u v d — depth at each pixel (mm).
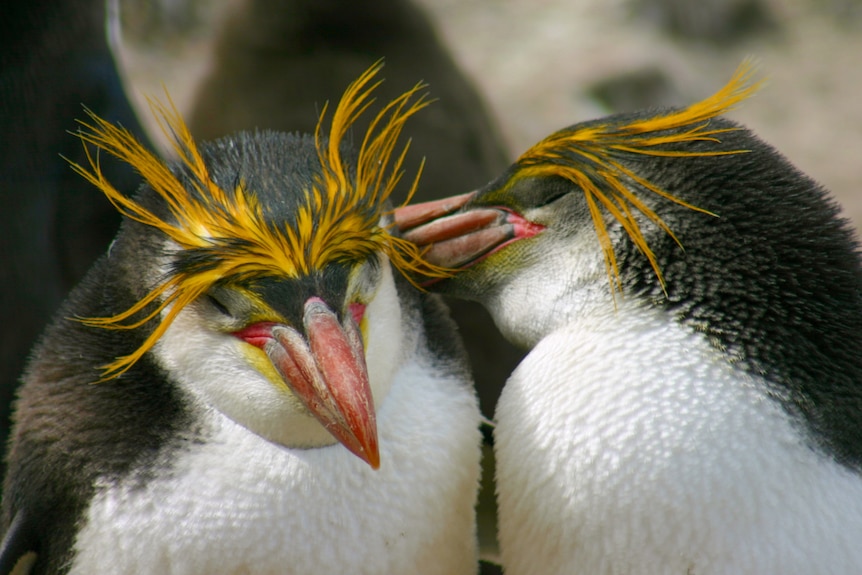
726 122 3674
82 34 3979
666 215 3643
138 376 3619
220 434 3604
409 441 3623
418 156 4281
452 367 3664
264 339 3586
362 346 3580
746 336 3621
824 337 3625
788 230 3639
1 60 3941
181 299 3590
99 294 3650
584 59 6902
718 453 3600
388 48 4578
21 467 3639
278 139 3643
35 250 3941
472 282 3705
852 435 3613
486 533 3758
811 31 7438
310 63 4477
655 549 3602
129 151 3646
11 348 3932
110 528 3602
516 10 7539
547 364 3646
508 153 4902
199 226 3600
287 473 3600
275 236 3586
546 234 3678
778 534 3592
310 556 3600
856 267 3646
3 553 3609
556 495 3623
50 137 3957
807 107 6781
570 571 3623
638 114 3684
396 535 3613
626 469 3607
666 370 3615
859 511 3598
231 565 3594
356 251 3596
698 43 7270
